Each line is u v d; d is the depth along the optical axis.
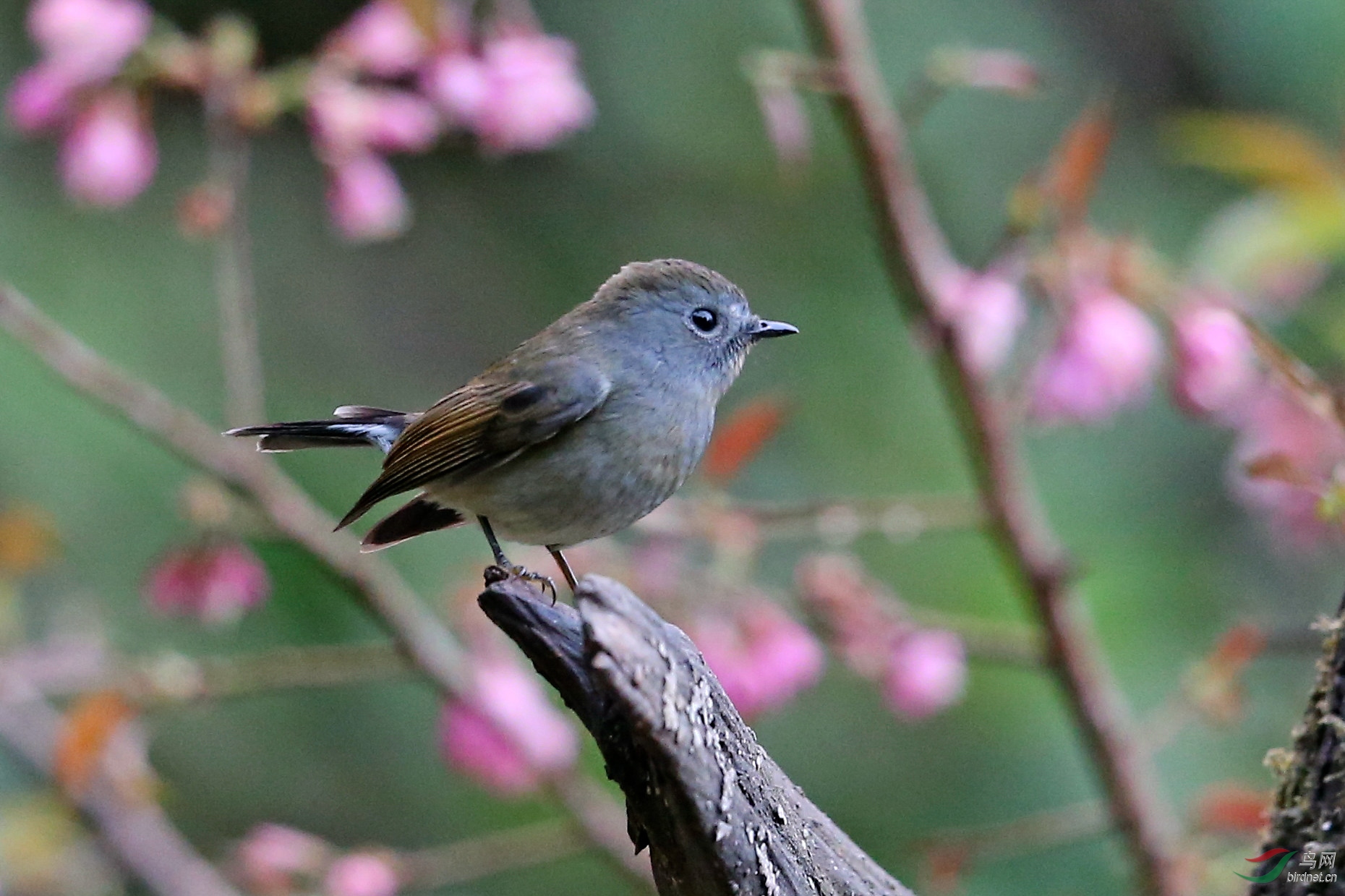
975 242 12.50
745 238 12.84
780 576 11.71
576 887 12.05
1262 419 8.73
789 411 8.66
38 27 8.56
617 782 5.44
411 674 8.91
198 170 12.66
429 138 8.73
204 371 12.27
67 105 8.55
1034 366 8.66
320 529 8.70
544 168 13.31
